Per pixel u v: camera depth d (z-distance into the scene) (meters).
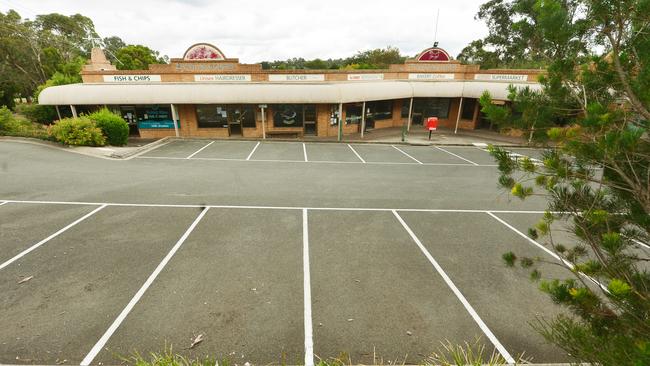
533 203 11.06
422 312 5.52
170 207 9.73
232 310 5.42
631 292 2.25
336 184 12.55
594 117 2.31
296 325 5.13
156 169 14.02
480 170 15.44
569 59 2.88
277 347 4.71
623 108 2.58
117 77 21.33
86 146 17.64
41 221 8.55
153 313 5.29
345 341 4.85
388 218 9.47
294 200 10.65
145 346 4.64
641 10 2.24
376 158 17.42
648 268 5.89
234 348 4.66
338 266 6.85
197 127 22.33
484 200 11.27
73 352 4.49
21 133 19.20
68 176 12.51
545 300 5.91
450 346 4.78
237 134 22.83
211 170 14.09
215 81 21.81
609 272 2.71
